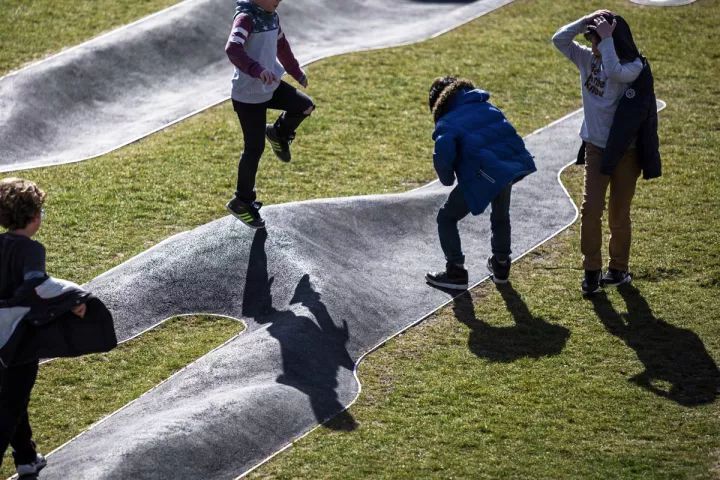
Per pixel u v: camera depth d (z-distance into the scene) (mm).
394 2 33375
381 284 16875
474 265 17906
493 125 16156
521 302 16625
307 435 12641
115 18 29781
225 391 13414
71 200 19891
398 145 23359
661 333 15602
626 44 15758
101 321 11195
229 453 12047
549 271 17750
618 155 15781
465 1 33656
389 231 18625
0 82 24438
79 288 10945
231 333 15414
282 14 30359
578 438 12773
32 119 23578
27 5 30000
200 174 21391
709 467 12086
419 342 15328
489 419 13188
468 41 30016
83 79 25438
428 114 25125
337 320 15352
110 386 14086
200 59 27891
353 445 12469
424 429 12906
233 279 16422
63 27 28875
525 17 31984
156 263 16656
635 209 20062
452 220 16750
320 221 18016
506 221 16781
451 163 15828
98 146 23031
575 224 19594
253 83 15938
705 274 17438
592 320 16047
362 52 28938
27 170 21344
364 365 14625
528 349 15164
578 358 14898
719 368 14594
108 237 18484
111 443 12031
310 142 23266
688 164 22281
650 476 11898
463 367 14609
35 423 13164
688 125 24531
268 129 17375
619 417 13297
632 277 17375
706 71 27891
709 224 19344
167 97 26047
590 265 16609
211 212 19703
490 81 27219
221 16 29469
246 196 16984
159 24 28125
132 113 25031
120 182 20875
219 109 25188
